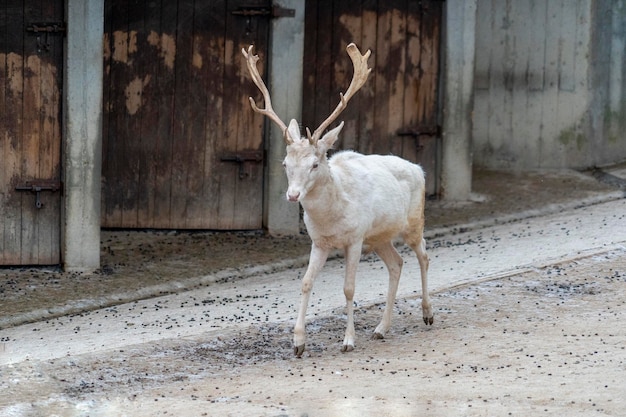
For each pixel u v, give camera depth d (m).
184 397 13.16
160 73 22.72
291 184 14.29
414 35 24.89
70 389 13.57
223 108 22.91
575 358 14.11
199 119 22.91
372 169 15.67
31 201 20.86
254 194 23.20
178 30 22.64
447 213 24.22
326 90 24.64
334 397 12.88
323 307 17.42
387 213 15.52
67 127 20.56
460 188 25.12
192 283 20.14
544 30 26.97
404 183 16.02
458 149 25.03
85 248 20.73
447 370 13.93
